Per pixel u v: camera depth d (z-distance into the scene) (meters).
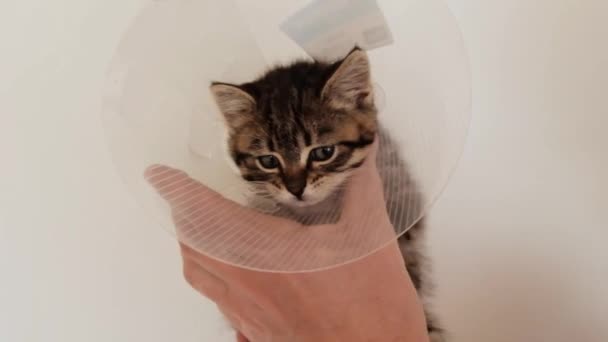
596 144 0.70
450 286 0.76
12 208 0.70
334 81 0.51
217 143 0.53
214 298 0.61
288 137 0.55
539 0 0.65
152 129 0.49
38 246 0.72
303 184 0.55
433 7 0.48
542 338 0.79
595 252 0.75
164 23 0.48
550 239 0.75
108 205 0.71
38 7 0.62
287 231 0.52
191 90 0.50
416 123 0.50
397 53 0.48
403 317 0.62
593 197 0.72
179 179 0.50
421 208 0.51
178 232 0.51
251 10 0.48
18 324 0.76
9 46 0.63
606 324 0.79
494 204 0.74
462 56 0.50
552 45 0.66
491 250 0.75
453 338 0.78
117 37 0.63
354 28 0.49
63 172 0.69
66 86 0.65
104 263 0.74
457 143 0.51
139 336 0.78
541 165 0.72
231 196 0.53
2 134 0.66
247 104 0.52
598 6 0.64
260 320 0.62
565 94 0.68
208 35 0.49
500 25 0.66
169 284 0.76
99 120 0.67
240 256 0.51
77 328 0.77
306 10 0.48
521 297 0.77
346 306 0.60
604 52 0.66
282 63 0.52
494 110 0.69
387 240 0.50
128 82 0.48
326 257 0.51
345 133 0.54
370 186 0.53
